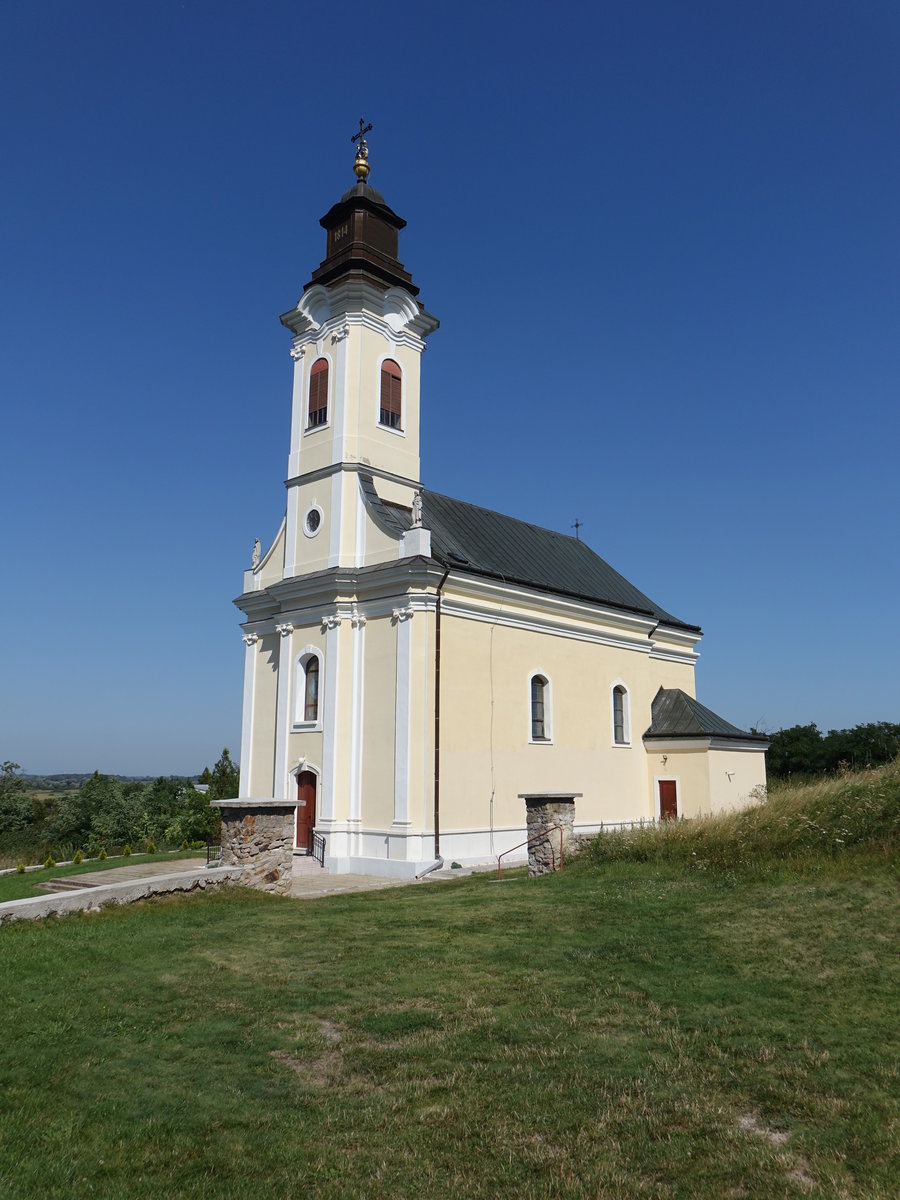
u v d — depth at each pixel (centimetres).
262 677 3039
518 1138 671
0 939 1234
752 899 1323
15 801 6241
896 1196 572
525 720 2892
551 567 3447
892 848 1438
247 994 1016
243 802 1719
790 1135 657
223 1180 621
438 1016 926
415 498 2664
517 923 1320
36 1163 635
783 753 5416
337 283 2934
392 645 2595
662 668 3791
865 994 907
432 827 2484
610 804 3241
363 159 3072
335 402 2886
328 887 2111
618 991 973
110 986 1045
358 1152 659
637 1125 681
